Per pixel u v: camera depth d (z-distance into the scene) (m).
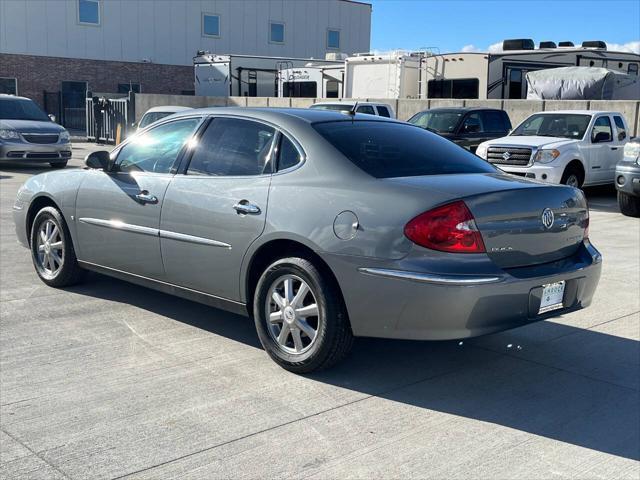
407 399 4.19
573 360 4.92
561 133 14.14
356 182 4.23
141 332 5.25
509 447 3.62
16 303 5.89
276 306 4.55
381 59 23.27
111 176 5.61
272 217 4.42
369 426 3.81
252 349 4.94
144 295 6.21
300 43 42.22
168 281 5.21
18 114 17.39
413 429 3.80
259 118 4.86
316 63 29.30
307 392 4.24
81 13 35.41
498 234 4.03
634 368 4.79
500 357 4.95
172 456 3.43
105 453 3.45
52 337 5.09
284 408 4.00
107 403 4.01
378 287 4.00
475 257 3.93
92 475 3.24
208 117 5.17
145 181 5.29
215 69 28.62
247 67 28.14
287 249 4.52
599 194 15.52
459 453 3.54
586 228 4.71
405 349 5.07
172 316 5.64
